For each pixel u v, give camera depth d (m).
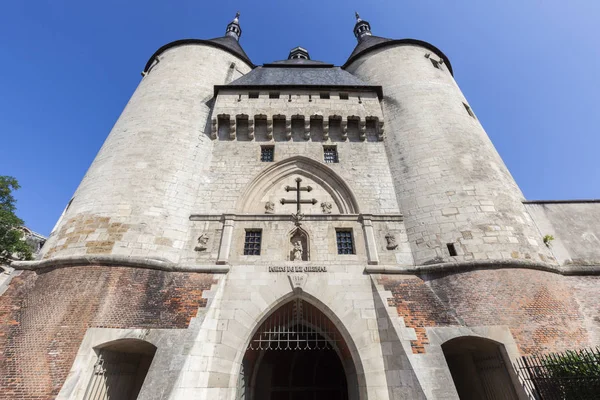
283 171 15.14
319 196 14.47
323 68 21.70
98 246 11.09
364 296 10.98
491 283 10.51
